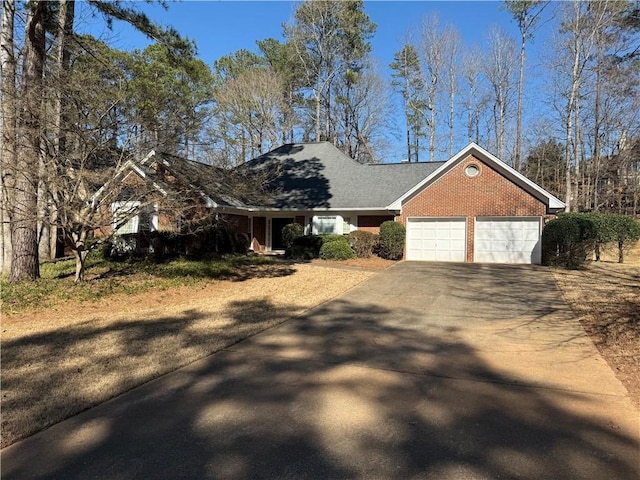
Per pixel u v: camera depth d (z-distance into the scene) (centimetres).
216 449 371
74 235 1126
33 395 480
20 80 1056
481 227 1884
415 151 4159
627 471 337
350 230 2139
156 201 1148
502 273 1497
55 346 662
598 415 436
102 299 1019
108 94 1044
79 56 1235
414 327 803
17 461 355
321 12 3778
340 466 345
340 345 688
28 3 1035
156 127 1143
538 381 530
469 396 485
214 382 529
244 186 1638
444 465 346
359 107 4162
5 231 1292
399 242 1883
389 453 364
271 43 4012
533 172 4106
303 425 414
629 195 3250
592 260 1841
